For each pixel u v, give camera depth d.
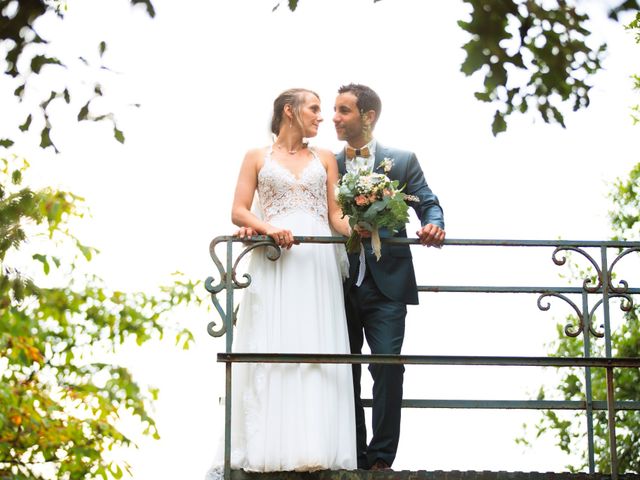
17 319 10.80
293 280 7.22
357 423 7.55
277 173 7.35
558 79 5.12
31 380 11.10
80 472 11.21
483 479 6.72
